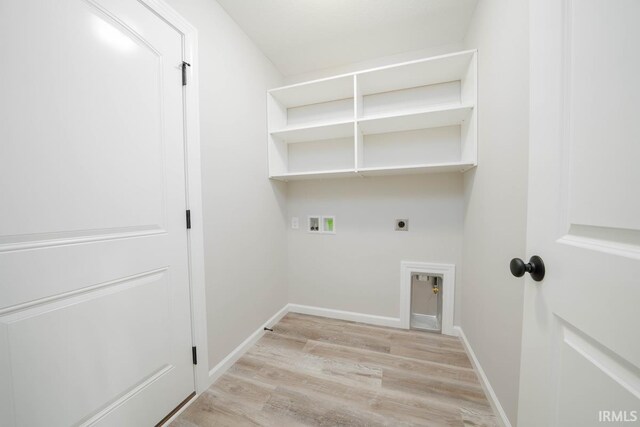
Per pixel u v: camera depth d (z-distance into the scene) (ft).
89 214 2.73
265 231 6.22
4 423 2.17
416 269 6.26
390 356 5.14
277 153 6.66
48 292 2.42
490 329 3.90
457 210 5.90
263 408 3.83
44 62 2.35
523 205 2.86
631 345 1.26
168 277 3.66
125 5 3.03
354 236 6.79
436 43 5.72
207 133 4.30
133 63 3.15
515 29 3.05
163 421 3.58
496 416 3.58
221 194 4.66
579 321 1.57
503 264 3.41
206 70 4.28
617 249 1.36
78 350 2.65
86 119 2.69
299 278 7.38
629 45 1.31
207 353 4.30
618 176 1.36
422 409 3.77
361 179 6.64
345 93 6.31
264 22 5.04
